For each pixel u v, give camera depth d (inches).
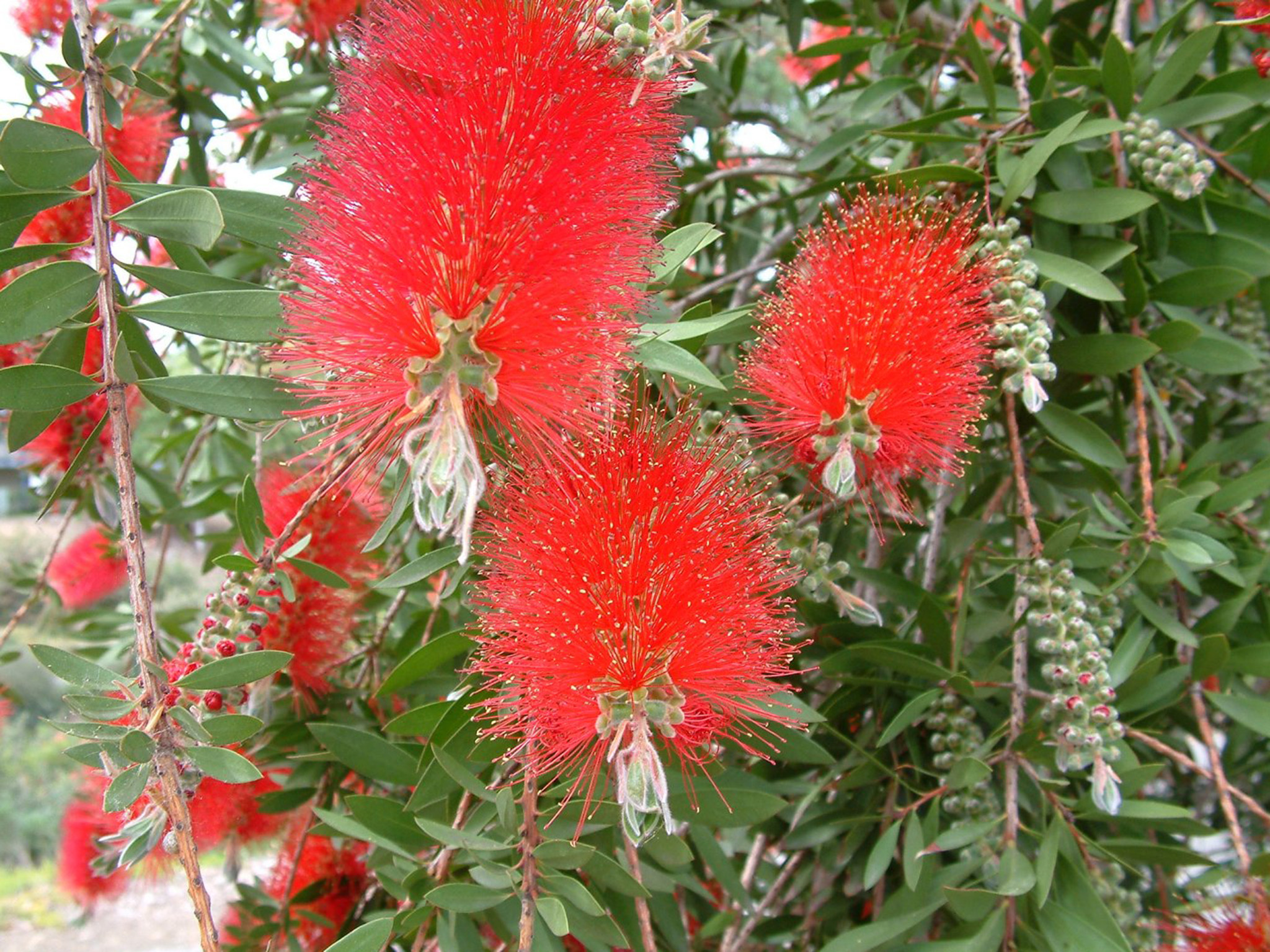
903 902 14.3
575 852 12.4
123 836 11.9
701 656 11.7
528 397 11.4
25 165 11.4
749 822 13.5
